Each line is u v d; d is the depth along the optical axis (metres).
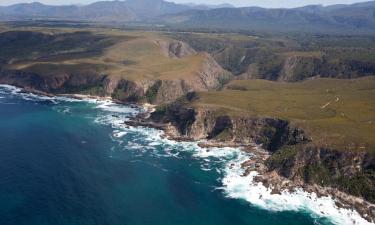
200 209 159.88
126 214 153.75
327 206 163.25
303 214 157.50
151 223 148.38
